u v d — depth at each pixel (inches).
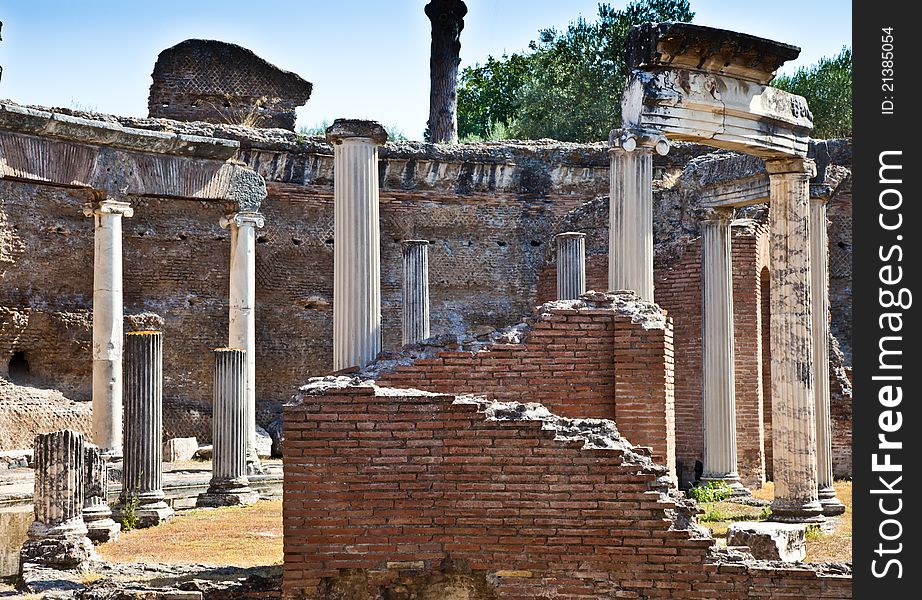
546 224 1425.9
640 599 479.5
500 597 484.7
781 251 748.0
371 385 499.5
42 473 647.8
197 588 533.6
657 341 553.0
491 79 2331.4
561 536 485.1
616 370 554.3
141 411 840.3
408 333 1043.3
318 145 1360.7
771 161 756.6
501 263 1419.8
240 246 1080.8
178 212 1330.0
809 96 1984.5
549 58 2113.7
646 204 685.3
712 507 837.2
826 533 711.7
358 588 490.3
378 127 614.5
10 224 1210.0
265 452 1282.0
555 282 1363.2
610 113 1984.5
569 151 1423.5
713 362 925.8
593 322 561.6
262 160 1339.8
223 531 775.7
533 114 2015.3
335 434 494.3
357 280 607.8
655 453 548.7
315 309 1382.9
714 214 932.6
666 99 689.0
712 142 717.3
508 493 488.7
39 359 1234.0
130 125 1216.8
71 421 1210.0
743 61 708.7
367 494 492.4
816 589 474.3
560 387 557.0
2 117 930.7
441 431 493.7
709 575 478.3
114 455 987.9
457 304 1409.9
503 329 565.6
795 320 739.4
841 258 1317.7
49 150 968.3
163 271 1318.9
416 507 491.8
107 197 1002.7
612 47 2062.0
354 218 610.2
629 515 482.3
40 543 634.2
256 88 1483.8
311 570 488.7
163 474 1082.1
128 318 1235.9
